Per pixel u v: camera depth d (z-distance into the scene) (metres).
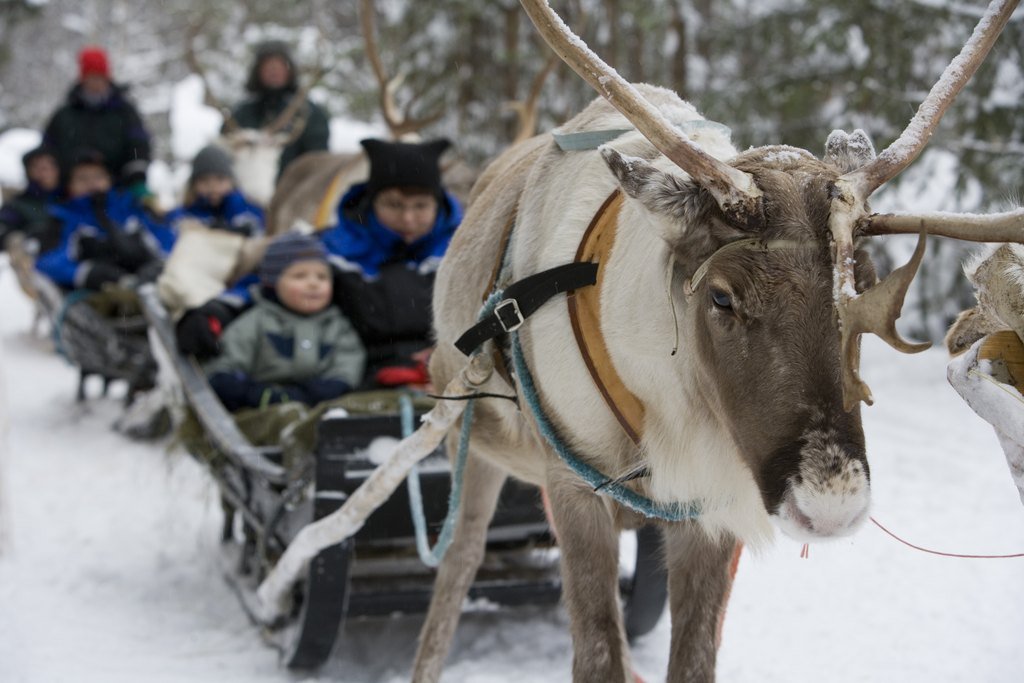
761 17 11.51
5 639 4.48
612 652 2.99
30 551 5.61
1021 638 4.42
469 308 3.56
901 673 4.18
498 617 4.89
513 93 12.77
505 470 3.74
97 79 10.83
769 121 11.06
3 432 5.58
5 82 32.34
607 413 2.91
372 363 5.40
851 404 2.21
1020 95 9.55
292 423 4.63
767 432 2.29
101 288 8.50
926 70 10.35
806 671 4.24
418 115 13.53
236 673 4.29
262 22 22.34
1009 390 2.60
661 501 2.94
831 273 2.32
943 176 10.30
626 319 2.76
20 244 10.52
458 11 12.91
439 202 5.64
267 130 11.89
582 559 3.06
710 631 3.14
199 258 5.84
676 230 2.50
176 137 18.80
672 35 12.34
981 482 6.36
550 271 2.95
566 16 12.84
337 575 3.91
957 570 5.15
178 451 5.33
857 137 2.70
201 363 5.33
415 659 3.98
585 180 3.06
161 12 30.92
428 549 3.99
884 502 6.09
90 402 8.88
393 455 3.48
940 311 9.93
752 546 2.92
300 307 5.30
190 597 5.09
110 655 4.41
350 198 5.63
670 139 2.43
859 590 4.99
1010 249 2.66
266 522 4.42
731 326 2.37
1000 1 2.62
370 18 9.23
